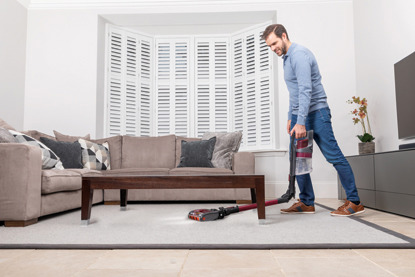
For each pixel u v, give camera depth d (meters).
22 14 4.43
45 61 4.50
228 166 3.71
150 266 1.17
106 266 1.18
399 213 2.47
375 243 1.50
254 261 1.24
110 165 3.91
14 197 2.05
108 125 4.69
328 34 4.38
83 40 4.53
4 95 4.07
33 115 4.45
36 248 1.46
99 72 4.57
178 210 2.91
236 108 5.00
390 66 3.39
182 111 5.07
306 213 2.63
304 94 2.36
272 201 2.36
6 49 4.10
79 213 2.76
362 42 4.09
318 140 2.55
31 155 2.11
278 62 4.37
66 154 3.28
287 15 4.43
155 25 4.91
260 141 4.70
